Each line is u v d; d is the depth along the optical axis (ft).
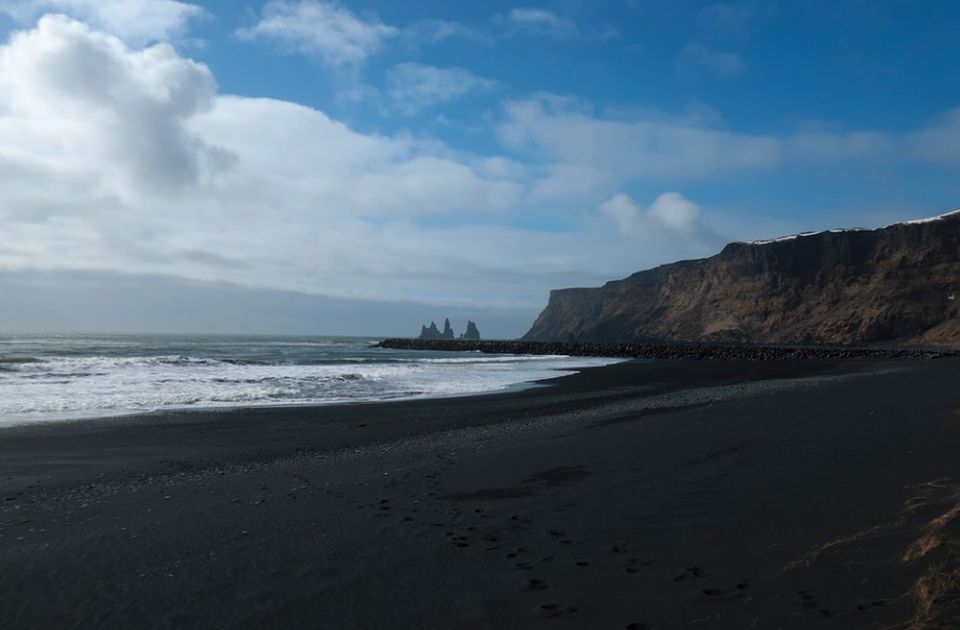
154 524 19.31
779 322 438.40
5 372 89.92
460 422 46.83
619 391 73.51
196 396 68.03
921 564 11.21
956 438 23.88
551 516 18.56
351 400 66.18
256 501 22.15
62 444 37.58
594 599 12.29
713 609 11.25
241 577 14.46
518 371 118.42
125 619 12.37
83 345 213.25
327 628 11.71
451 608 12.35
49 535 18.38
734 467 22.89
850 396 46.03
